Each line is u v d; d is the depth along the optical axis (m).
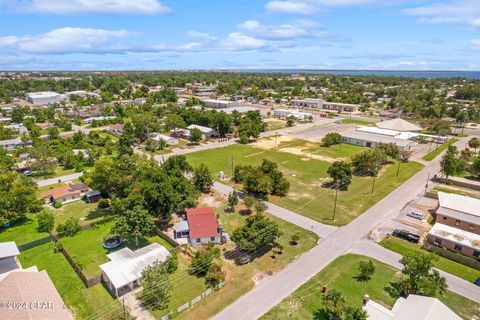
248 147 101.19
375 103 197.88
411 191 66.62
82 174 78.69
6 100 195.38
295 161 86.19
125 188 58.97
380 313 31.67
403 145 93.56
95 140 103.38
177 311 33.72
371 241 47.59
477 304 34.97
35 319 28.02
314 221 53.59
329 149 98.25
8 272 39.09
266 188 61.47
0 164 76.69
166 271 38.38
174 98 196.88
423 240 47.97
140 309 34.19
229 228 51.56
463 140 112.06
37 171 80.00
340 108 172.88
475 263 41.72
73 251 45.62
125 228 44.62
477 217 49.38
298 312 33.66
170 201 50.91
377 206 59.41
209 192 65.81
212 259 41.62
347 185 69.44
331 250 45.16
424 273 34.62
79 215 56.81
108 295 36.50
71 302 35.38
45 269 41.44
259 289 37.25
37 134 112.25
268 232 43.56
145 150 98.81
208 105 176.50
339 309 31.14
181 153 95.00
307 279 38.91
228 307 34.47
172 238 48.75
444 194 57.62
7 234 50.69
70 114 157.62
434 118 134.62
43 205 60.97
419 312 28.84
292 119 139.00
